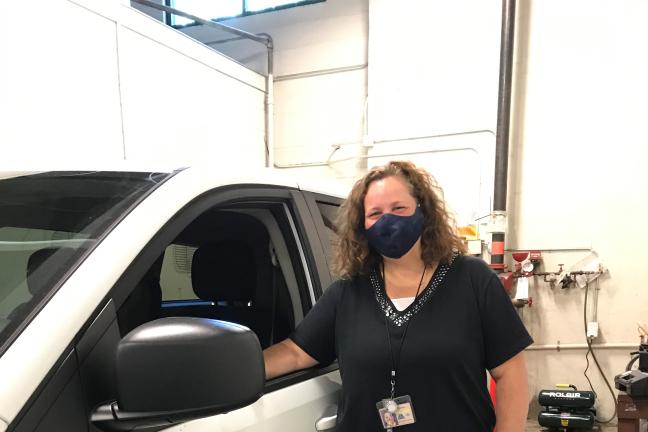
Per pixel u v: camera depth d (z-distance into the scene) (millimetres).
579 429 4285
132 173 1271
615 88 4430
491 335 1391
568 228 4566
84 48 3158
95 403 819
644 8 4340
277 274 1650
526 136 4648
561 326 4586
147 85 3711
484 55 4707
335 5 5402
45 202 1166
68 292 854
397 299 1429
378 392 1362
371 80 5094
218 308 1910
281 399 1271
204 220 1709
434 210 1474
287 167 5648
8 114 2688
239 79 4926
